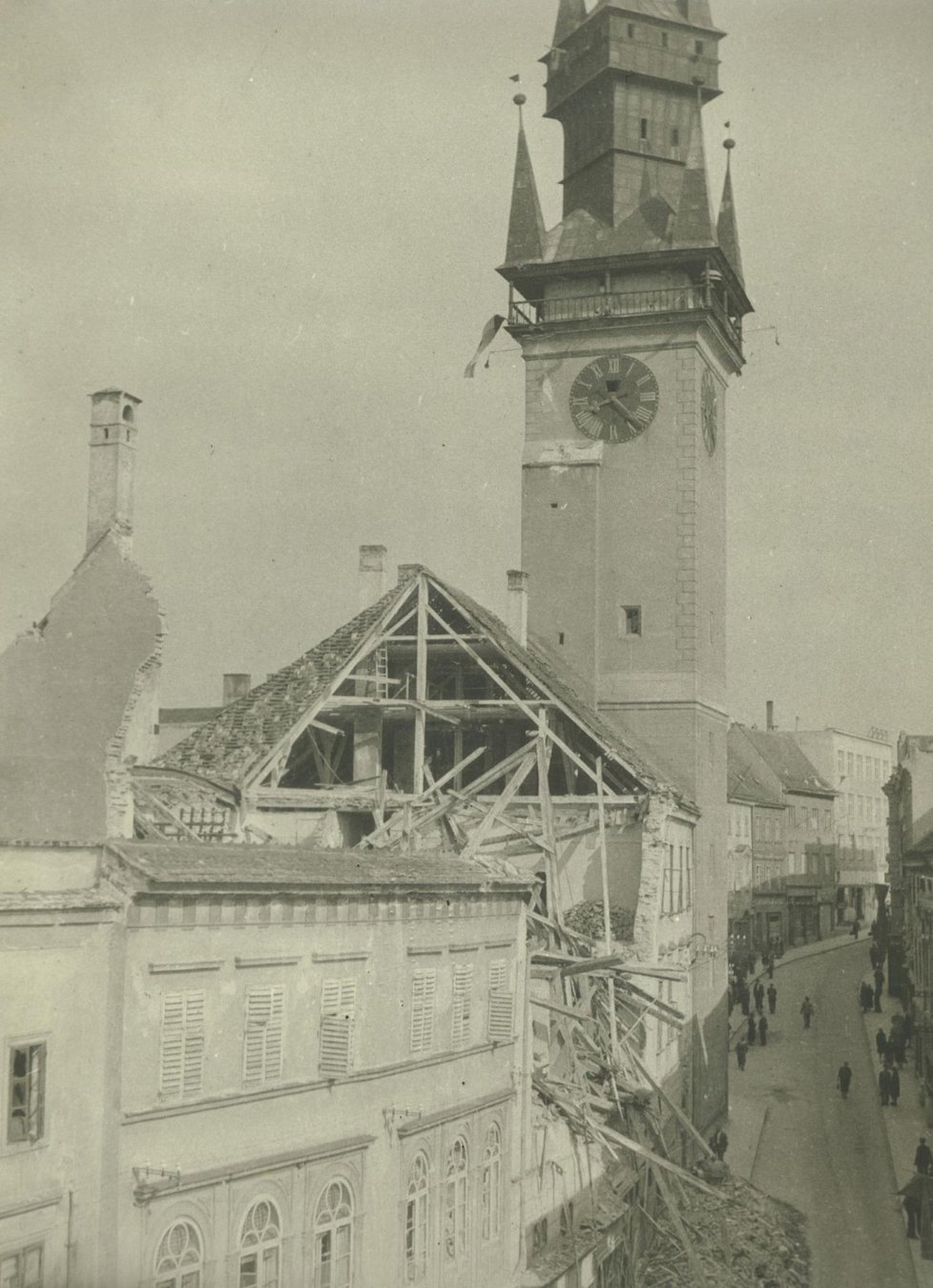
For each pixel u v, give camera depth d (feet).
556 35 200.64
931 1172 143.23
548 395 189.06
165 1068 73.67
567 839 154.92
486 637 155.22
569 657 183.01
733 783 311.68
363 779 152.35
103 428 91.81
